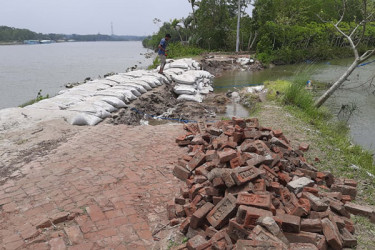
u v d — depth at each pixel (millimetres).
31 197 3543
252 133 4602
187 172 4008
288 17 29609
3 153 4785
